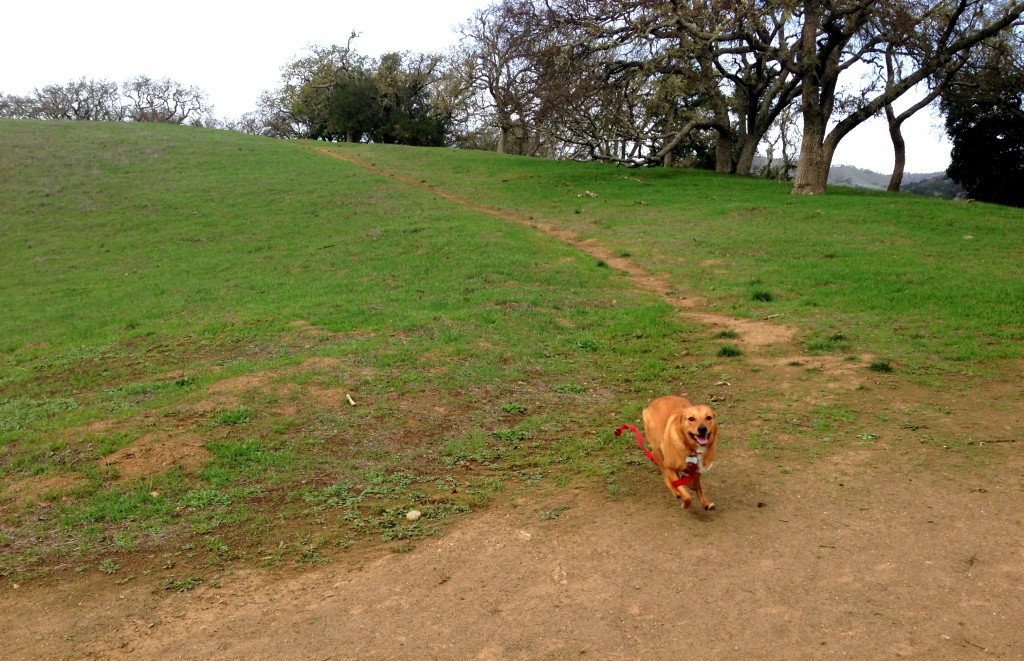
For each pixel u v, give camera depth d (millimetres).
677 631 4227
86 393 9383
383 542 5547
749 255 16953
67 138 37188
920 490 5840
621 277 15672
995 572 4629
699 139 45938
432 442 7461
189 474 6684
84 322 13789
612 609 4480
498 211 24875
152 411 8109
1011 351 9539
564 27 28469
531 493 6312
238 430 7566
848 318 11602
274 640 4352
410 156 40344
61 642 4441
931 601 4367
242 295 15180
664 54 27391
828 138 26531
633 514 5754
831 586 4586
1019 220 20016
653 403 6242
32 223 24266
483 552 5289
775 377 9141
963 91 32312
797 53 27078
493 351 10258
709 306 13039
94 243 22062
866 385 8570
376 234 20562
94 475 6652
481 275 15289
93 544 5621
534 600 4629
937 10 24203
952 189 50156
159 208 25953
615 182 30609
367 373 9211
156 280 17391
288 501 6250
